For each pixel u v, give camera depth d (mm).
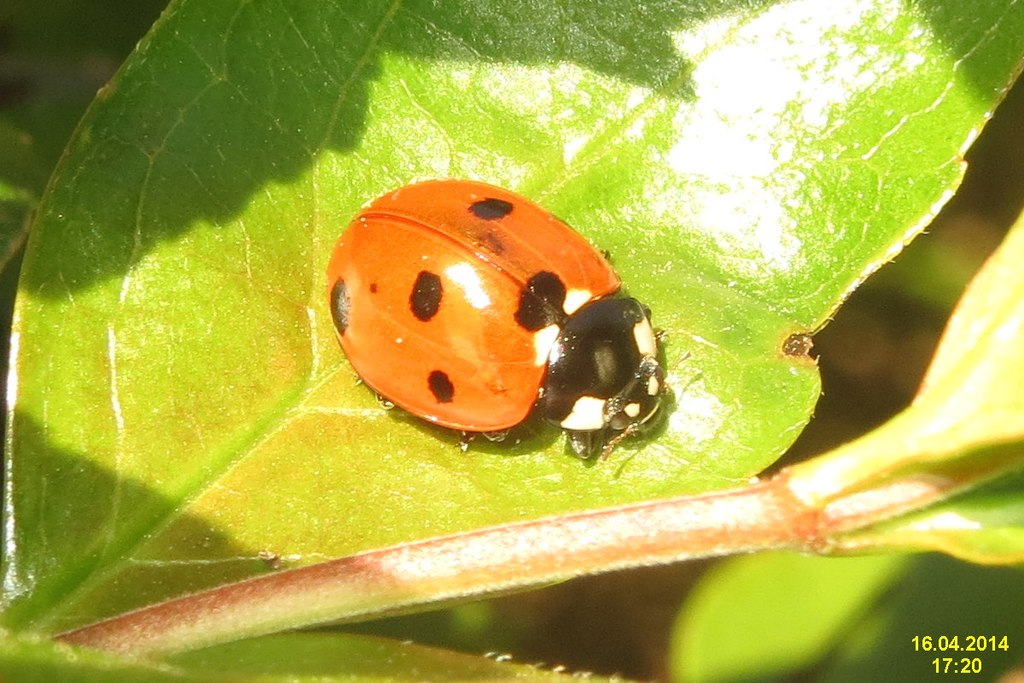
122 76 58
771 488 53
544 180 60
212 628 54
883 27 58
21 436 57
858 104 59
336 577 54
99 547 57
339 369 59
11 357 57
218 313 59
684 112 60
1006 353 52
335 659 53
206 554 57
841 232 59
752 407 58
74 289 58
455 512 58
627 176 60
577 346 59
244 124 59
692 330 59
